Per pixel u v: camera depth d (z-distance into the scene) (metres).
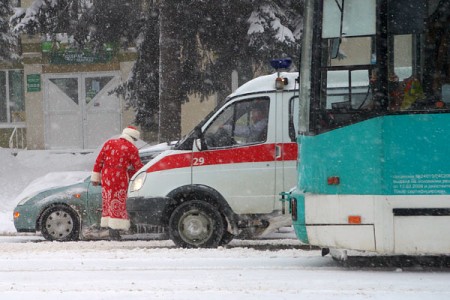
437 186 16.23
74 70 52.50
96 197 24.36
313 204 16.81
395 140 16.42
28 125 53.31
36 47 52.44
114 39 39.44
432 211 16.17
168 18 35.62
